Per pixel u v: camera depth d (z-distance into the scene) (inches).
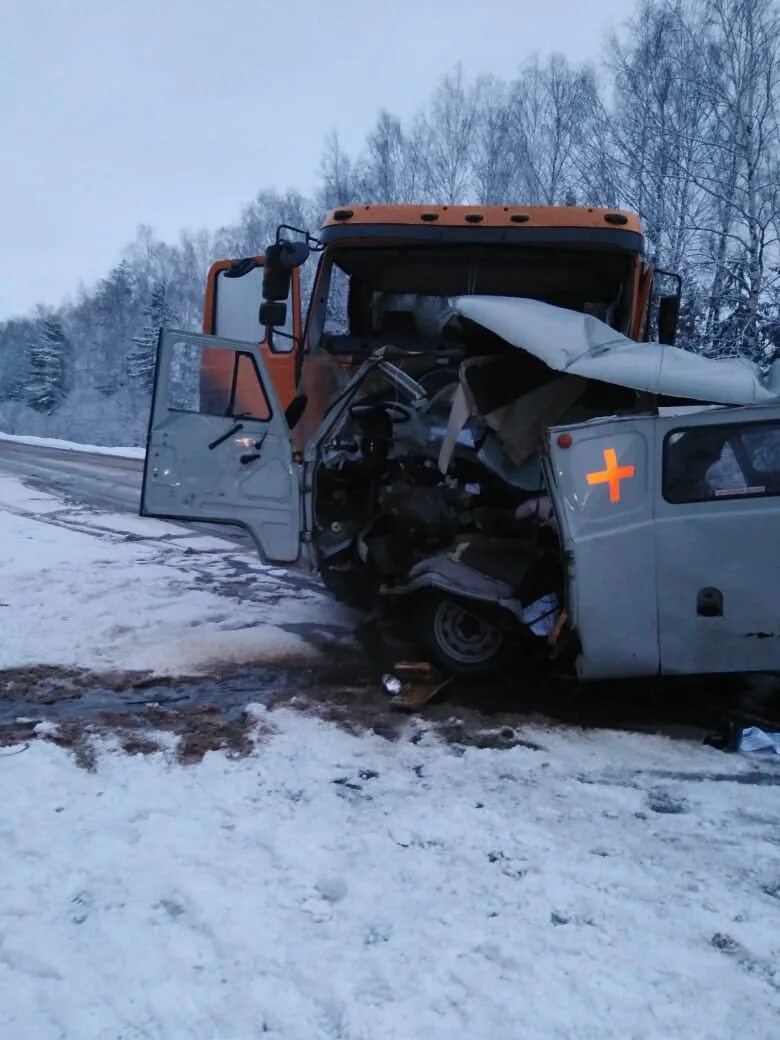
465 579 222.7
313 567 247.4
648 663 197.5
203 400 244.2
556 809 164.9
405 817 160.1
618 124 897.5
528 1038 105.2
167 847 146.9
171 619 300.5
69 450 1358.3
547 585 219.9
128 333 2461.9
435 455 244.5
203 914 128.1
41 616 298.7
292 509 244.7
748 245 770.8
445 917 129.1
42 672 243.0
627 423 197.2
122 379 2401.6
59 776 173.6
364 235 273.9
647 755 190.9
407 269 284.7
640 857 147.8
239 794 167.9
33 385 2682.1
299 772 178.7
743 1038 105.7
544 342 211.0
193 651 263.3
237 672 245.6
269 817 158.9
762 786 176.4
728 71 809.5
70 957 118.0
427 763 185.3
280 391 293.6
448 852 148.3
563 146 1079.6
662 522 194.1
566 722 209.8
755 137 788.6
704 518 192.9
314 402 271.6
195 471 241.4
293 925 126.6
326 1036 105.6
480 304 227.5
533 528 219.8
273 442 245.1
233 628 291.3
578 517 197.6
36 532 491.5
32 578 360.5
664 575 194.4
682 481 194.2
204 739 195.2
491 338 240.1
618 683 228.2
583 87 1055.0
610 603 196.1
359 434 249.3
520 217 273.0
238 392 244.7
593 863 145.3
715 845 152.5
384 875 140.4
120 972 115.4
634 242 272.7
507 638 228.5
